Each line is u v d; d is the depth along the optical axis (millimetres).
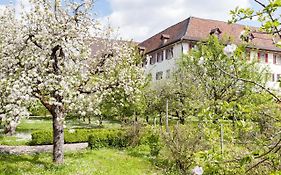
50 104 14000
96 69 16375
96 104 15562
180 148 13562
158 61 44875
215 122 5582
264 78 24781
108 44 16781
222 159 4707
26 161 15047
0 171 13000
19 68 13758
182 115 26406
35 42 14273
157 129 18625
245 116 4855
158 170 14602
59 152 15070
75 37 15023
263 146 4949
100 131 21734
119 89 16531
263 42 42344
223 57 4906
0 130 26969
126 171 14406
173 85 27922
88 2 15375
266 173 7141
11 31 14305
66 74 14867
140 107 24953
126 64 16797
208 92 22312
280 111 6387
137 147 20594
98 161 16109
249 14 4160
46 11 14266
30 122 33750
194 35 40219
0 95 13211
